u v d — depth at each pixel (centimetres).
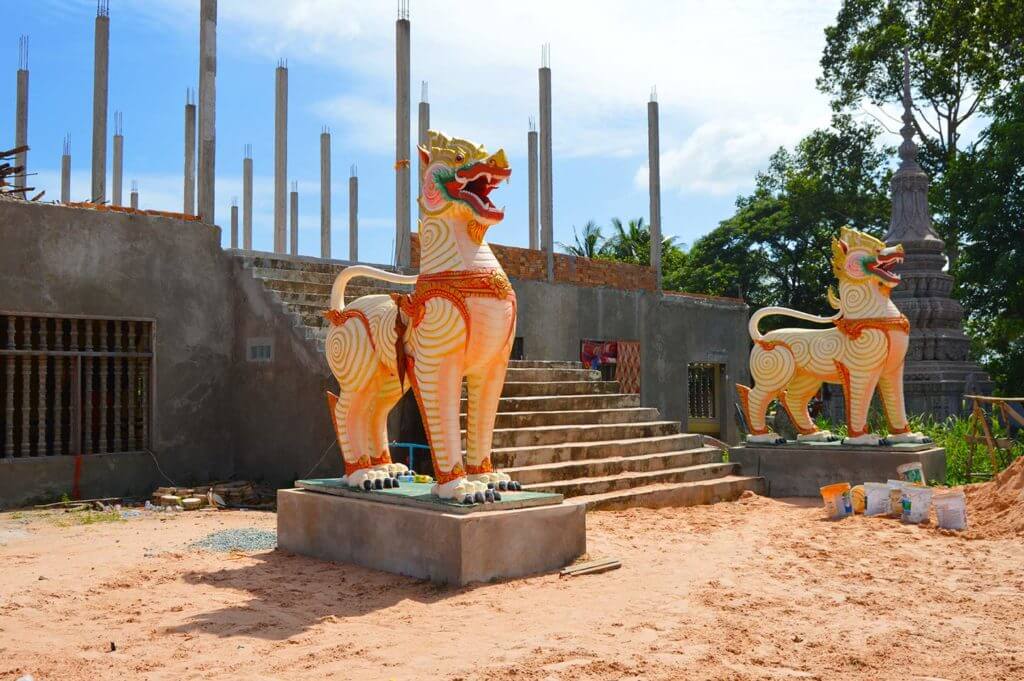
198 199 1194
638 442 1142
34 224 1028
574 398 1188
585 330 1667
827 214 2772
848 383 1150
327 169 2023
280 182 1627
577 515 673
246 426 1155
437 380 639
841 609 546
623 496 985
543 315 1588
